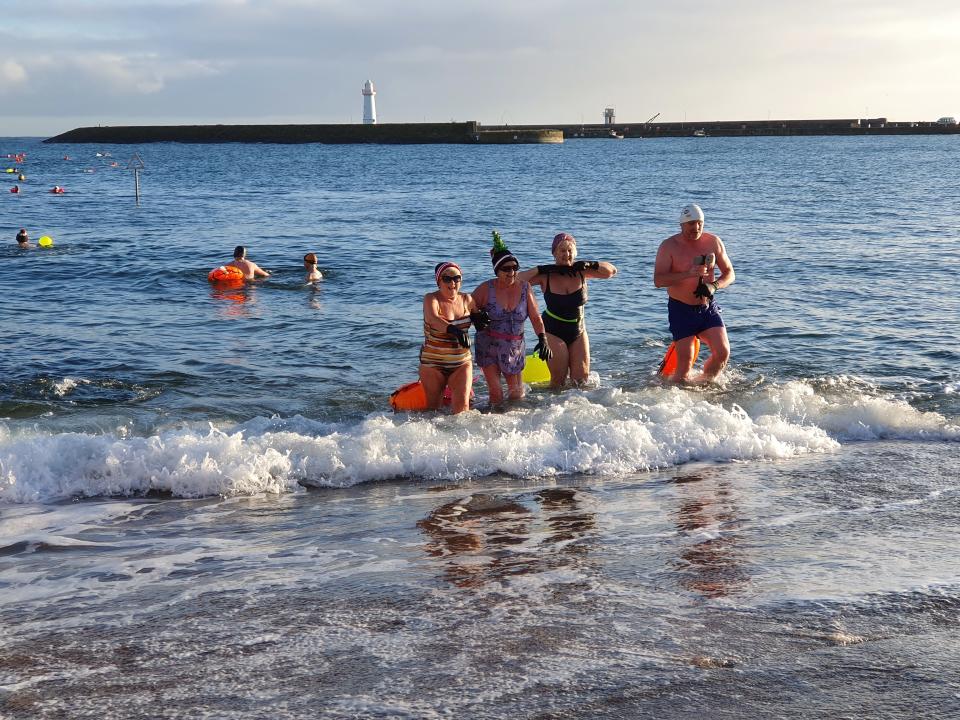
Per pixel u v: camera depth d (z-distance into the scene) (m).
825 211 28.45
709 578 4.06
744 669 3.16
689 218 8.80
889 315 12.05
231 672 3.25
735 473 6.04
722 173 57.06
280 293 14.48
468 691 3.05
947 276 15.15
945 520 4.89
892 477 5.81
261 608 3.86
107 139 156.00
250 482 5.88
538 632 3.52
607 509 5.29
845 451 6.59
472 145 138.12
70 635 3.62
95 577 4.30
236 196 38.94
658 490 5.68
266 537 4.91
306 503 5.59
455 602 3.86
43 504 5.62
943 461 6.23
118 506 5.57
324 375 9.43
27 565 4.50
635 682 3.08
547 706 2.94
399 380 9.23
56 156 103.94
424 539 4.80
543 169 65.88
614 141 170.62
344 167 70.88
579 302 8.91
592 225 25.38
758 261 17.19
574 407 7.35
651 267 16.83
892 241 20.14
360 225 25.77
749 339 10.83
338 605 3.87
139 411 7.98
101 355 10.20
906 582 3.95
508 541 4.71
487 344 8.22
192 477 5.87
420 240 21.88
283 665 3.29
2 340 10.93
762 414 7.41
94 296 14.16
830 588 3.89
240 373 9.47
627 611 3.71
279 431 7.21
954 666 3.16
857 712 2.86
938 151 99.62
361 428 6.94
